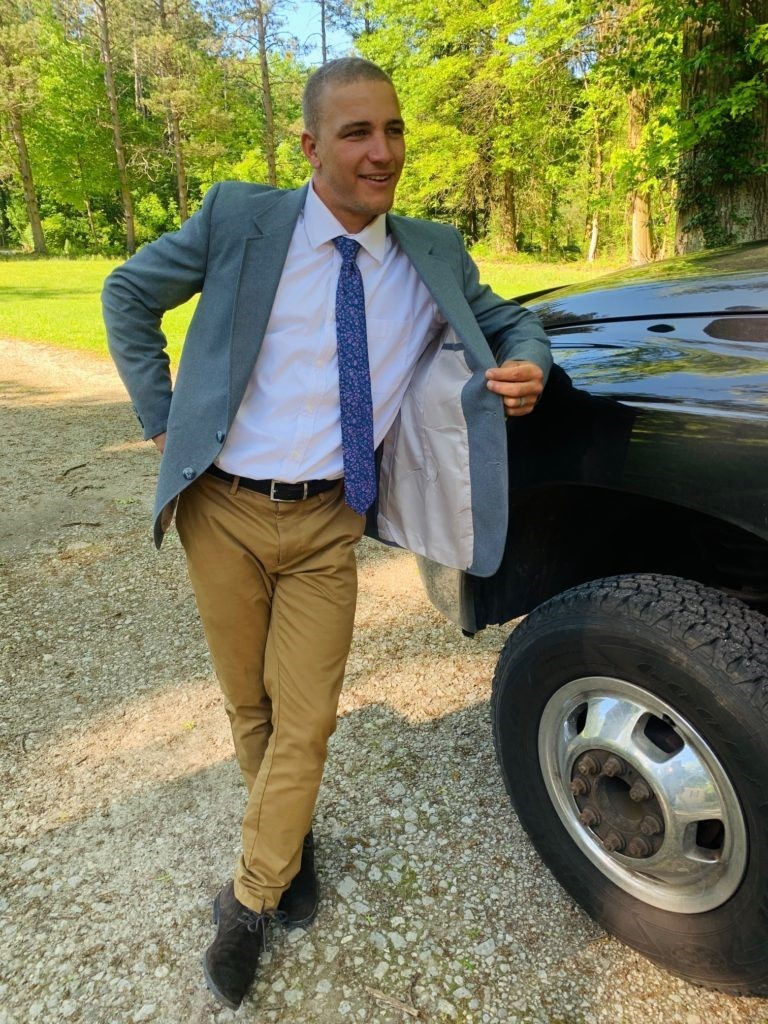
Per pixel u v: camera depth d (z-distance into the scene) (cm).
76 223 4866
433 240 172
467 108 2194
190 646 327
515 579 209
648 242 2180
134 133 4259
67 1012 176
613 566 223
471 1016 171
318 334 161
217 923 188
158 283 162
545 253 3209
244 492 169
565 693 177
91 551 423
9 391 852
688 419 156
